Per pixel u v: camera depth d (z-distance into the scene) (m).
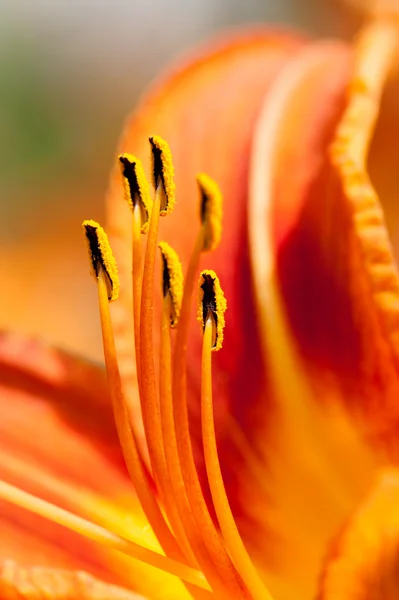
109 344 0.22
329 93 0.24
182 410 0.22
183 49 0.57
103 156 0.55
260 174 0.24
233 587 0.21
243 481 0.23
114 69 0.58
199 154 0.24
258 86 0.25
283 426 0.24
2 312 0.45
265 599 0.21
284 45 0.26
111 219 0.24
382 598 0.21
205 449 0.21
